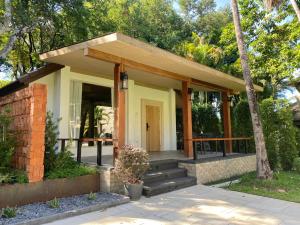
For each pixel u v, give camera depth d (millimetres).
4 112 6594
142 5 20766
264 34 15883
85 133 9266
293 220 4980
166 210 5461
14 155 6148
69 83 8484
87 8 12586
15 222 4418
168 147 12523
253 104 8648
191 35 23641
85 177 6320
